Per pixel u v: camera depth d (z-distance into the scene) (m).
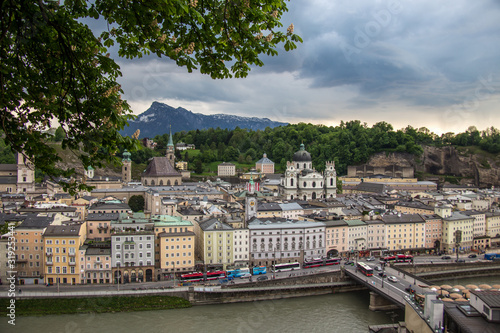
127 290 190.88
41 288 193.38
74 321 168.25
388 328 158.62
